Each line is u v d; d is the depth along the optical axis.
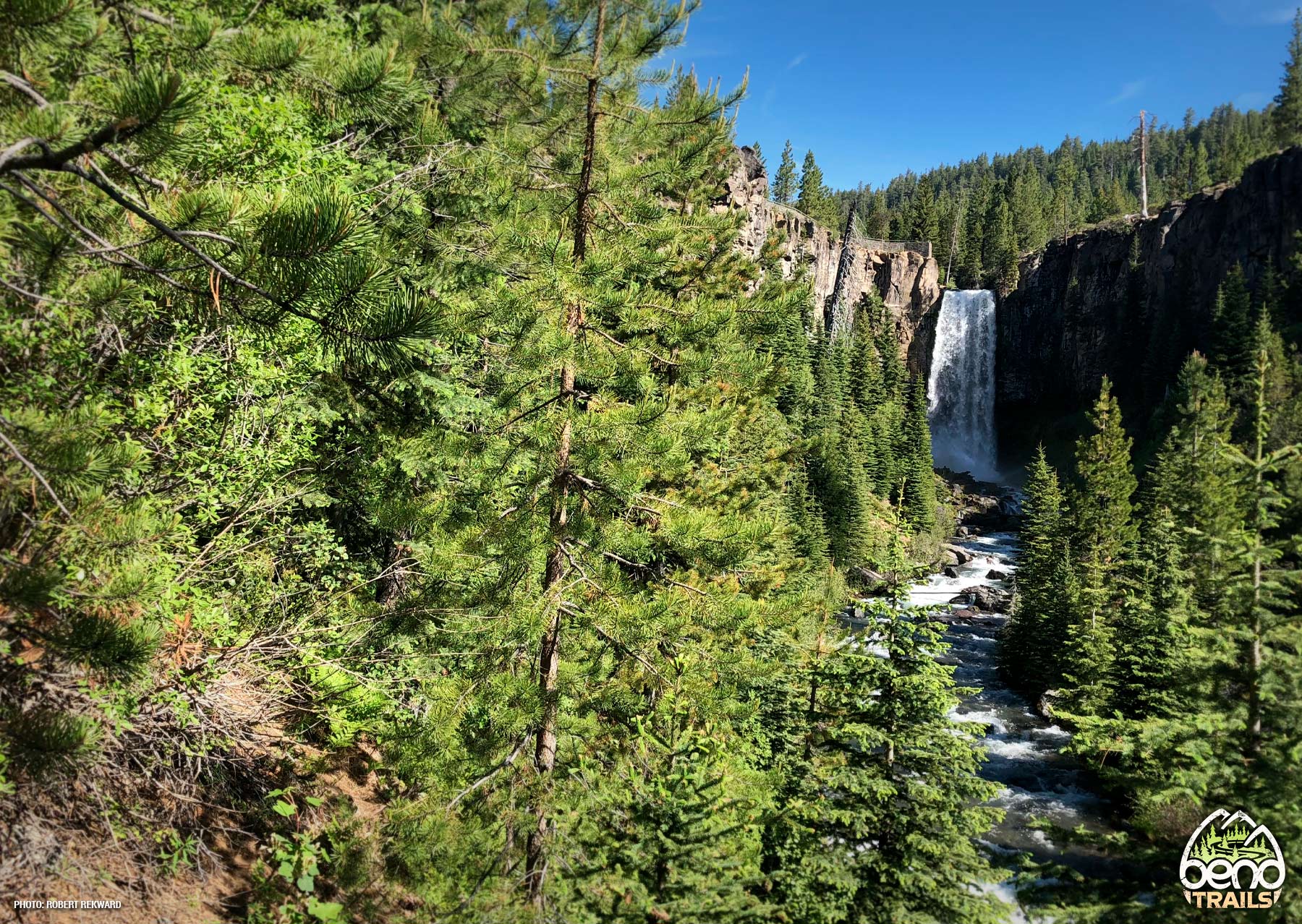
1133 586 25.09
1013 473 87.44
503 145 8.35
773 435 18.55
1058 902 7.20
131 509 4.68
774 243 15.73
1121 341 81.81
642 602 7.53
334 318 2.97
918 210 114.31
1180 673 7.98
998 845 16.14
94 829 5.42
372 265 2.82
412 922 6.28
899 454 63.09
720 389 13.28
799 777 9.04
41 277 3.25
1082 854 15.58
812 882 7.88
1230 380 51.59
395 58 3.76
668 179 8.88
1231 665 7.53
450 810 6.72
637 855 6.34
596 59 7.87
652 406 7.30
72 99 2.95
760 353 10.09
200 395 6.93
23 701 4.64
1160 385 70.94
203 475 7.25
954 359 97.31
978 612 40.94
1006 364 95.38
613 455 7.37
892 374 80.56
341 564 9.46
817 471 46.34
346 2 10.09
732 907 6.18
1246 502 7.77
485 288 7.36
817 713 9.09
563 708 7.57
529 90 8.40
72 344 4.96
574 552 7.82
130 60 3.20
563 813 6.90
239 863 6.37
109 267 3.36
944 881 7.61
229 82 5.74
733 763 8.91
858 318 91.56
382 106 3.81
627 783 7.23
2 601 3.49
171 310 5.73
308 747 8.41
